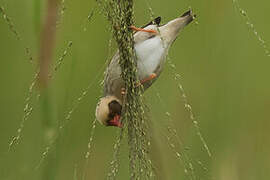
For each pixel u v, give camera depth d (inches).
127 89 263.0
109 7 256.5
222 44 443.2
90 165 386.9
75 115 388.2
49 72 280.7
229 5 449.1
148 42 330.3
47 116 288.2
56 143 295.0
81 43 398.9
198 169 352.5
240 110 424.8
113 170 257.6
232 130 415.5
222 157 399.5
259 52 446.3
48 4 275.0
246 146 411.5
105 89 342.0
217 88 428.1
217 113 418.3
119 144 258.5
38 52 278.1
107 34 406.0
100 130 396.2
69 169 374.3
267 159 408.8
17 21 368.2
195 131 404.2
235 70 437.1
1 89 385.7
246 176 399.2
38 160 343.9
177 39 443.2
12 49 390.0
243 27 450.3
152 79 337.4
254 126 421.1
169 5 432.8
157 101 381.4
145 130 259.1
